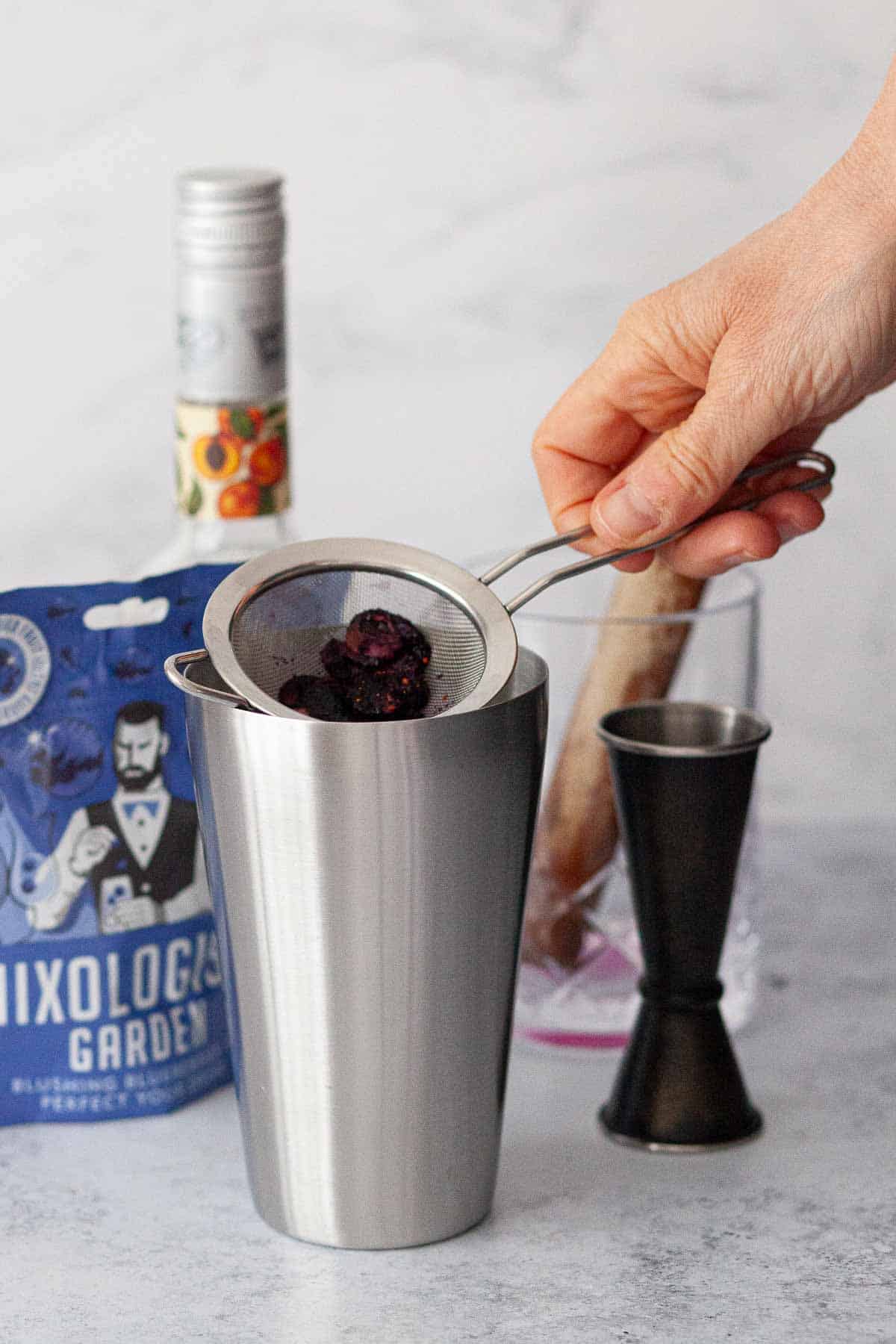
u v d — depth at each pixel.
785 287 0.70
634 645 0.76
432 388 0.93
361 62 0.90
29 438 0.94
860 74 0.89
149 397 0.94
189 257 0.77
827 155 0.90
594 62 0.89
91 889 0.73
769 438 0.70
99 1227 0.69
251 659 0.65
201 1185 0.71
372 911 0.64
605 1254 0.68
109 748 0.73
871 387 0.72
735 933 0.78
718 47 0.89
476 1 0.89
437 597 0.67
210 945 0.75
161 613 0.73
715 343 0.72
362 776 0.63
